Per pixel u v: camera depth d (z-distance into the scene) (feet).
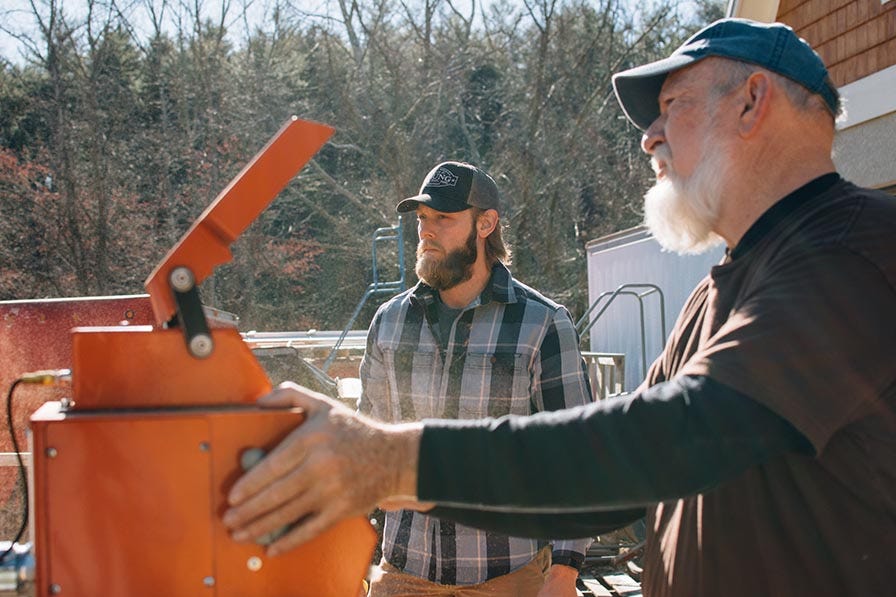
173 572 3.63
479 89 75.10
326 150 71.87
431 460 3.48
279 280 69.05
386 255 68.44
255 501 3.46
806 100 4.41
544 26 70.54
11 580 3.84
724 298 4.45
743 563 4.24
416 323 8.70
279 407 3.71
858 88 17.69
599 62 71.72
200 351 3.83
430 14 70.38
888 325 3.65
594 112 71.26
